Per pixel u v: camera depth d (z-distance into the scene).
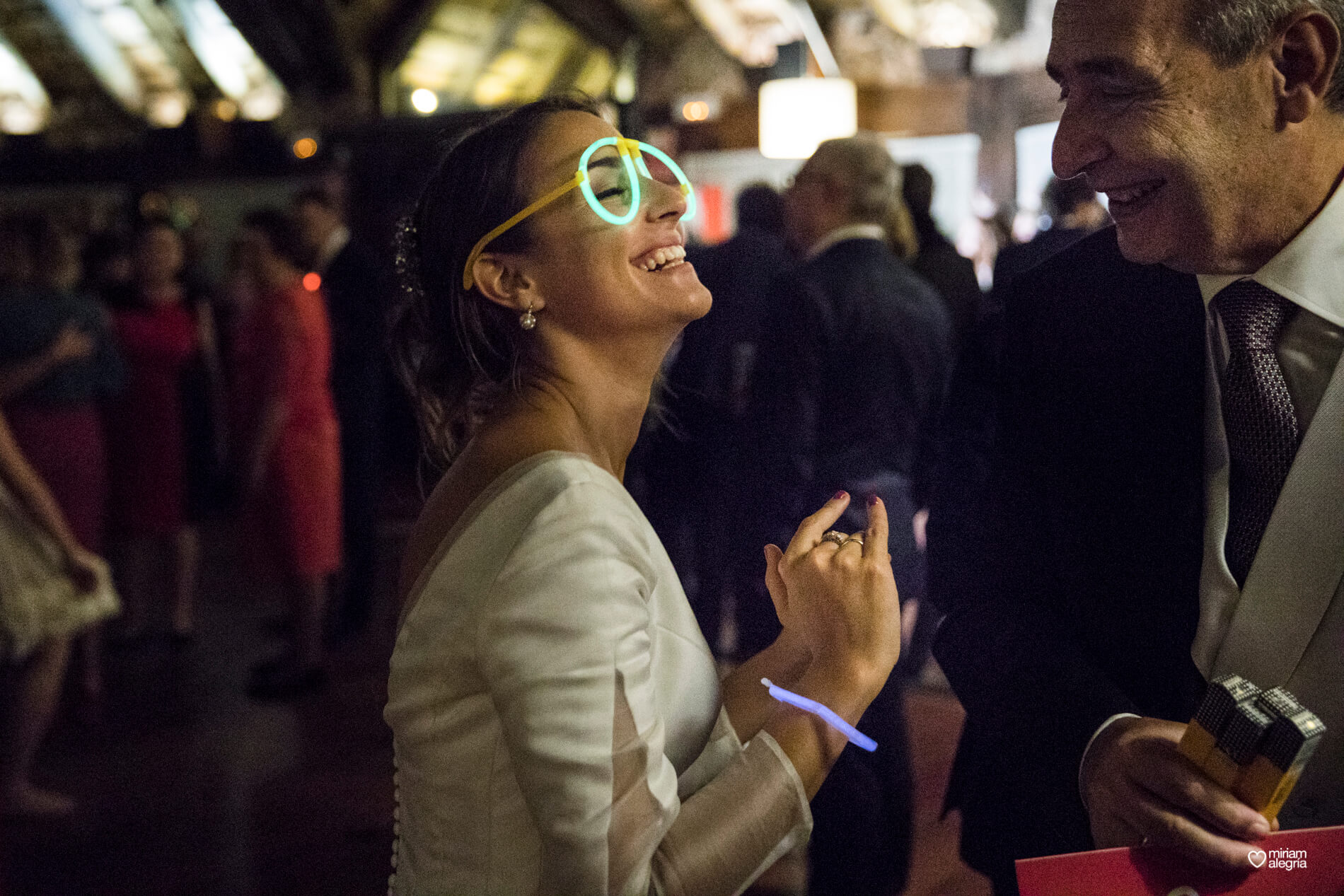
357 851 2.99
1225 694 0.88
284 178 8.93
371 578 4.70
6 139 9.38
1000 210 6.41
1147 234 1.02
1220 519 1.08
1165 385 1.13
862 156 2.67
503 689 0.83
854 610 0.96
